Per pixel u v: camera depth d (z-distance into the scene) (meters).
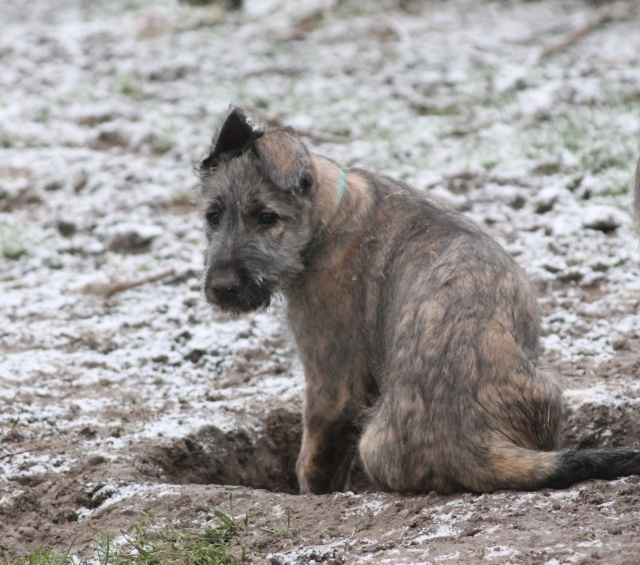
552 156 17.38
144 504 8.58
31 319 13.99
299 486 10.06
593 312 13.06
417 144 19.34
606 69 22.25
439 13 29.03
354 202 9.27
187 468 10.20
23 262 16.27
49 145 21.11
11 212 18.20
